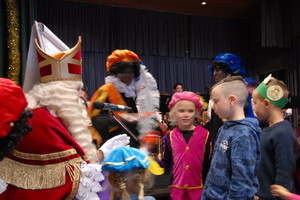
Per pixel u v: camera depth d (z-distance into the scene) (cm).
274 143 162
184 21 870
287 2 768
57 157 112
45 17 728
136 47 816
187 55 880
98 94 179
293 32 766
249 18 917
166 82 856
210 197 147
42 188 108
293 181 158
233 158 139
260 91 176
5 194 107
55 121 117
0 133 87
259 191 168
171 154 198
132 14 813
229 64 231
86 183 115
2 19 400
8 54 403
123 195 106
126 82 182
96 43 775
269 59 869
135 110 188
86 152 128
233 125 149
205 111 281
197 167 184
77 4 758
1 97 90
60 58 131
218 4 803
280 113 173
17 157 110
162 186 262
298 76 757
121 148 114
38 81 138
